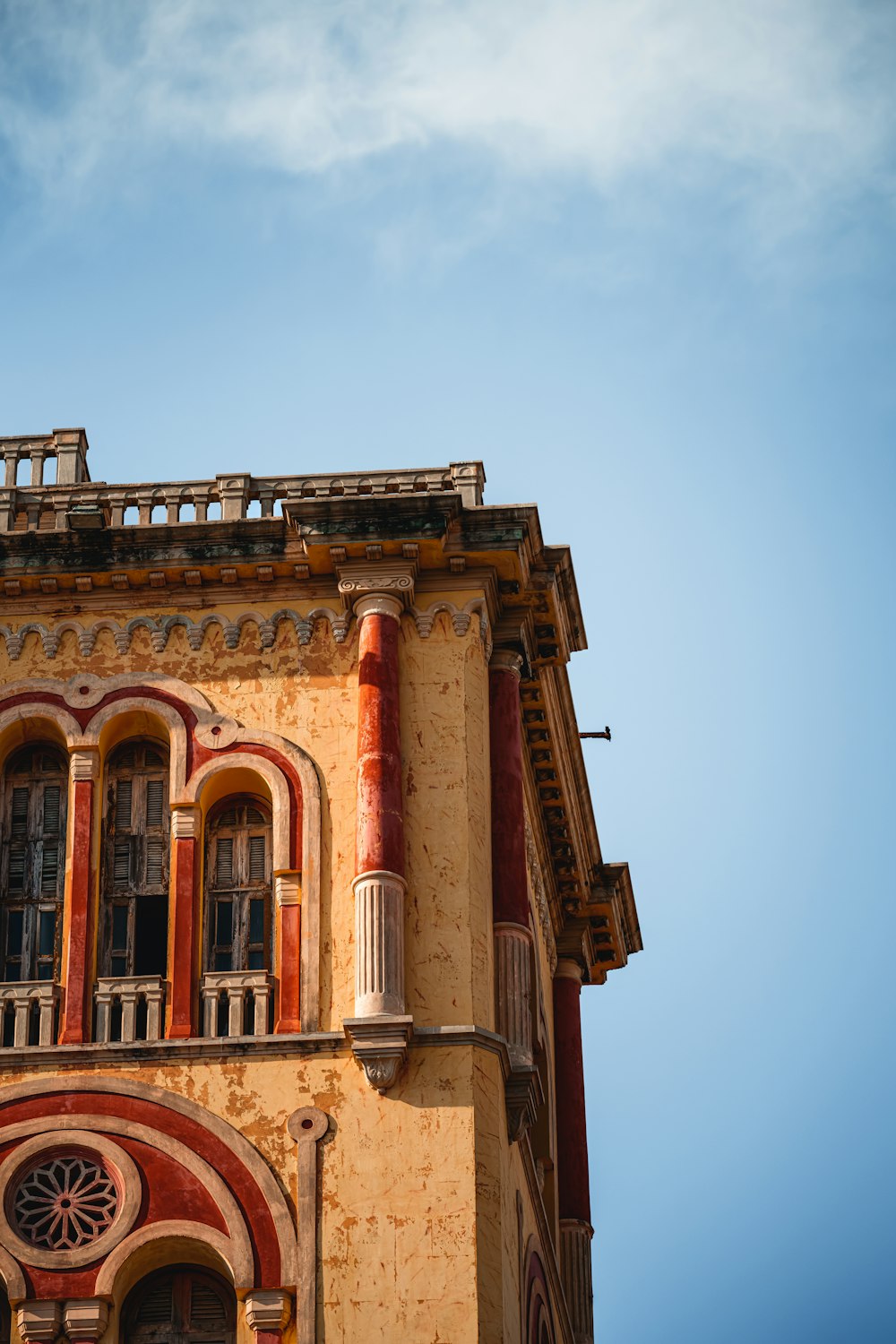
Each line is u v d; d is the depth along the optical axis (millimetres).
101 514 35500
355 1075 31766
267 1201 31125
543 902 40688
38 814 34594
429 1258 30672
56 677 34906
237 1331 30750
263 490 36156
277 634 35062
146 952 33875
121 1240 31047
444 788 33844
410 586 34781
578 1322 40094
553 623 36281
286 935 32875
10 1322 31156
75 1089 31906
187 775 34094
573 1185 41219
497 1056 32281
